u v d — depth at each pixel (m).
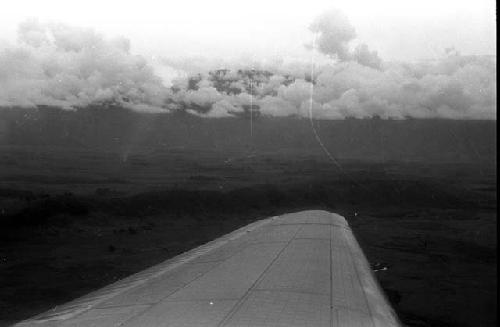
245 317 6.73
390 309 7.90
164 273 10.49
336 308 7.29
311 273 9.71
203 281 9.19
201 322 6.55
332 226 17.62
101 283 24.17
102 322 6.83
